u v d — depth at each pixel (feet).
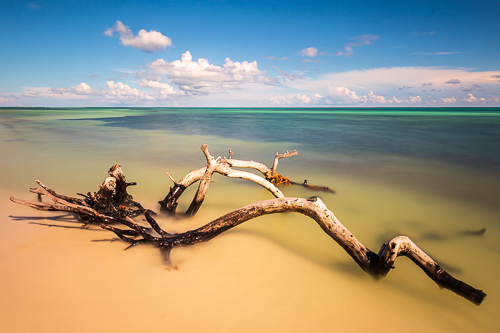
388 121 152.97
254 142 64.80
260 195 24.16
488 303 10.77
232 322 9.07
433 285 11.81
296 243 15.07
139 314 9.20
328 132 89.97
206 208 20.61
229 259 13.03
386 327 9.30
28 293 9.96
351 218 19.51
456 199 24.02
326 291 10.99
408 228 17.93
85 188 24.98
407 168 37.14
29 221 16.49
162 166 35.88
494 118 185.68
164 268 11.93
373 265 11.51
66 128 97.30
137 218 17.60
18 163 36.04
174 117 204.95
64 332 8.32
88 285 10.56
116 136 73.67
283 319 9.34
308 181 29.96
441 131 91.56
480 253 14.76
